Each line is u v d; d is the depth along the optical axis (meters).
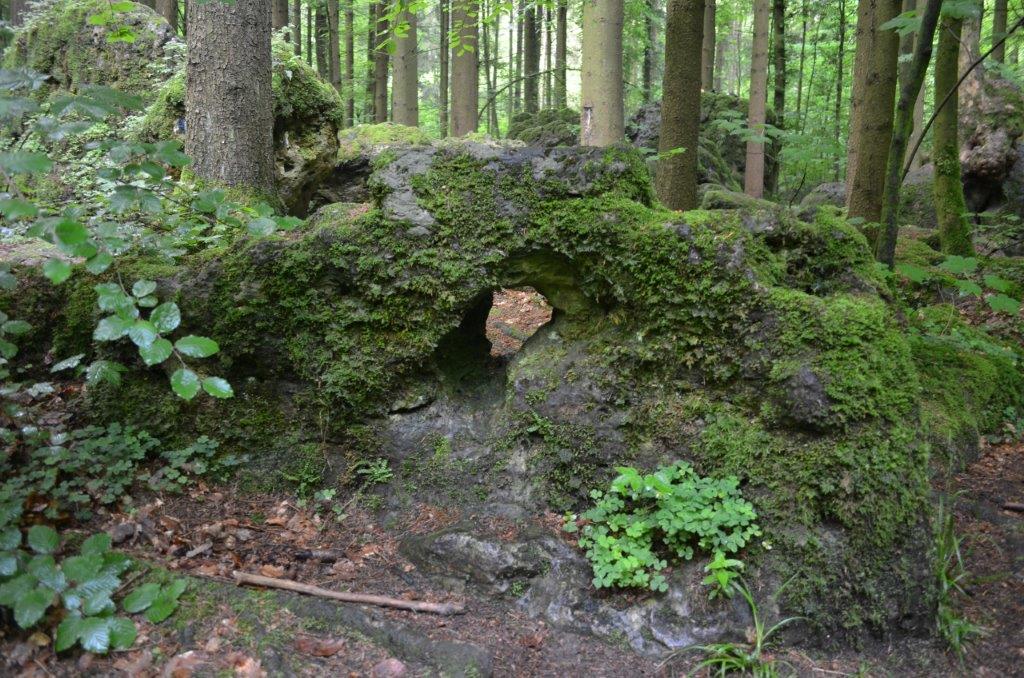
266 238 3.82
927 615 3.25
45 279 3.99
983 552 3.89
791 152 9.58
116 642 2.59
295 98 6.32
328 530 3.65
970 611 3.49
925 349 5.60
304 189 6.57
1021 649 3.26
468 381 4.19
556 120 14.72
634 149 3.91
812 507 3.29
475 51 10.47
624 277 3.69
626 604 3.24
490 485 3.81
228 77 5.03
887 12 6.05
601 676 2.98
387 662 2.79
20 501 2.97
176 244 3.90
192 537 3.35
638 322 3.75
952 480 4.54
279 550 3.44
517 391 3.88
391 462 3.90
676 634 3.11
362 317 3.83
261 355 3.86
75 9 7.68
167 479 3.65
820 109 19.41
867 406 3.30
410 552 3.53
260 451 3.88
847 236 3.78
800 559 3.22
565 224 3.71
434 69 26.05
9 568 2.62
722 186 10.87
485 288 3.79
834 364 3.35
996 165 9.59
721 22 20.25
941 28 6.85
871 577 3.22
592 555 3.38
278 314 3.82
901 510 3.28
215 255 3.88
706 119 14.16
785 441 3.40
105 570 2.82
